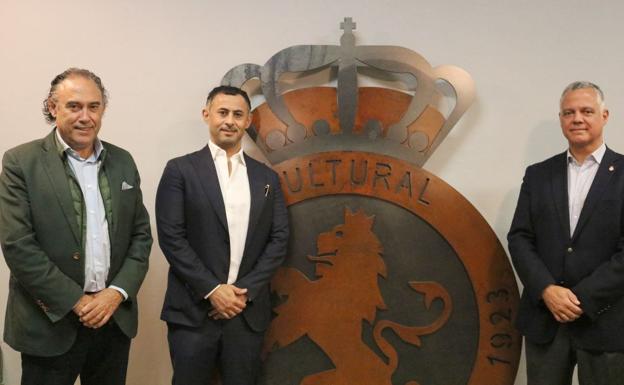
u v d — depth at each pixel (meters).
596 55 2.74
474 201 2.78
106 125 2.82
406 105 2.69
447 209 2.66
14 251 2.00
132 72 2.81
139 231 2.28
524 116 2.76
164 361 2.84
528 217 2.38
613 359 2.16
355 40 2.77
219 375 2.57
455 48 2.76
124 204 2.17
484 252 2.65
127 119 2.82
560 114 2.32
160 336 2.83
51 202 2.05
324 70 2.76
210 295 2.24
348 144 2.70
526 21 2.75
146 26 2.80
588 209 2.21
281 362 2.67
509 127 2.77
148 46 2.81
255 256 2.37
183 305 2.30
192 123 2.81
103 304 2.06
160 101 2.81
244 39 2.79
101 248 2.12
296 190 2.68
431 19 2.77
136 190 2.25
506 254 2.65
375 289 2.67
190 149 2.82
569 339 2.23
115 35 2.81
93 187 2.14
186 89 2.81
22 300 2.08
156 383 2.84
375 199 2.68
